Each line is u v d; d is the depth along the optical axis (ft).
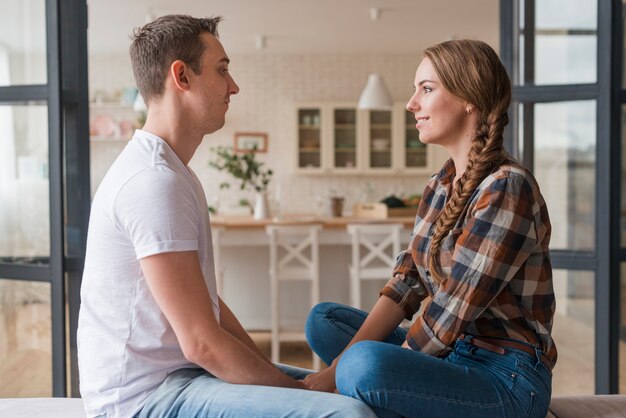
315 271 16.03
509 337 5.24
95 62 30.68
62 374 9.65
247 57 31.09
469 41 5.55
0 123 9.87
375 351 4.82
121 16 23.81
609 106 9.58
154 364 4.94
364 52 30.91
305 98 31.24
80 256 10.09
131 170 4.83
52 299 9.65
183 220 4.73
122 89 30.55
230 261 18.98
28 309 9.91
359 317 6.46
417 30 26.53
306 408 4.55
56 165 9.53
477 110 5.49
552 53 10.02
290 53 30.94
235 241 17.34
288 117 31.17
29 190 9.86
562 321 10.13
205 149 31.07
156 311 4.88
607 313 9.68
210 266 5.25
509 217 5.02
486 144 5.33
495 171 5.22
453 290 5.09
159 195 4.70
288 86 31.19
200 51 5.18
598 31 9.63
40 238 9.88
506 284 5.10
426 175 31.27
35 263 9.89
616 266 9.75
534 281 5.27
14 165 9.86
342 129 30.63
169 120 5.18
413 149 30.60
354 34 27.04
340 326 6.23
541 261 5.29
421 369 4.83
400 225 16.14
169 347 4.97
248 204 22.12
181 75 5.13
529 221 5.06
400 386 4.77
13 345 9.98
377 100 23.04
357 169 30.55
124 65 30.76
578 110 9.89
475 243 5.04
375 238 16.75
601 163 9.66
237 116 31.12
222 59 5.31
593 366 9.96
